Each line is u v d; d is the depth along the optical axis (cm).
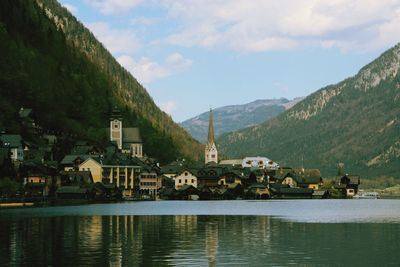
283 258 7975
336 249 8769
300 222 13275
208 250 8619
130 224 12538
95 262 7631
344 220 13988
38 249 8644
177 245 9144
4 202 19312
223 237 10162
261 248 8844
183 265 7469
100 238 9975
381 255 8250
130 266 7388
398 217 15125
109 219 14000
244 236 10331
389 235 10562
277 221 13600
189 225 12444
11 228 11525
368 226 12262
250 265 7481
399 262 7738
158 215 15662
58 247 8850
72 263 7556
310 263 7644
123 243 9319
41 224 12444
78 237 10081
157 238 9988
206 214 16225
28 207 19712
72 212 16725
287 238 10044
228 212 17375
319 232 11056
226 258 7962
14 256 8044
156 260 7781
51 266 7369
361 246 9069
